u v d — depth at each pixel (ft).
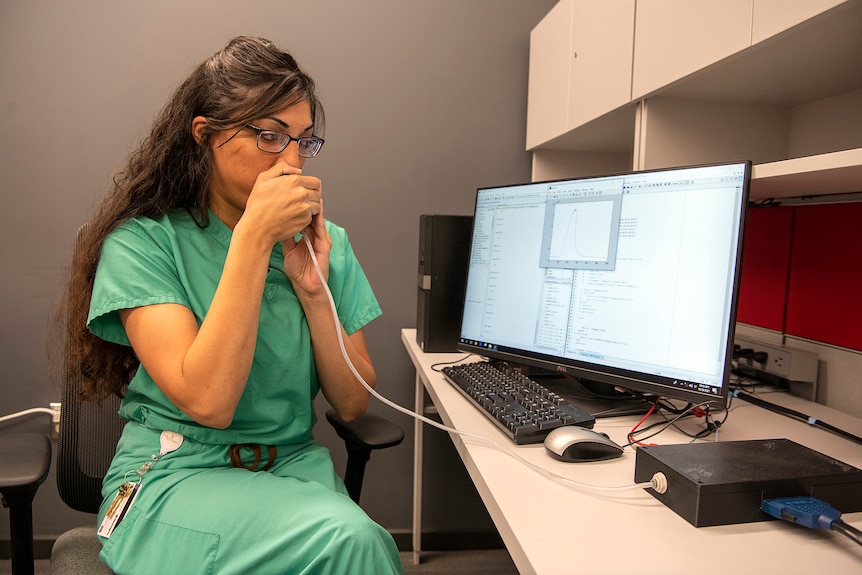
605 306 3.59
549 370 4.25
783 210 4.62
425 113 6.59
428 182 6.65
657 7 4.08
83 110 6.09
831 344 4.13
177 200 3.59
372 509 6.88
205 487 3.01
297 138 3.32
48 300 6.20
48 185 6.12
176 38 6.15
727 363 2.97
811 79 3.88
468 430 3.19
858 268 3.92
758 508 2.26
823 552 2.04
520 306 4.21
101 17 6.03
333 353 3.75
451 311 5.31
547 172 6.62
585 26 5.15
